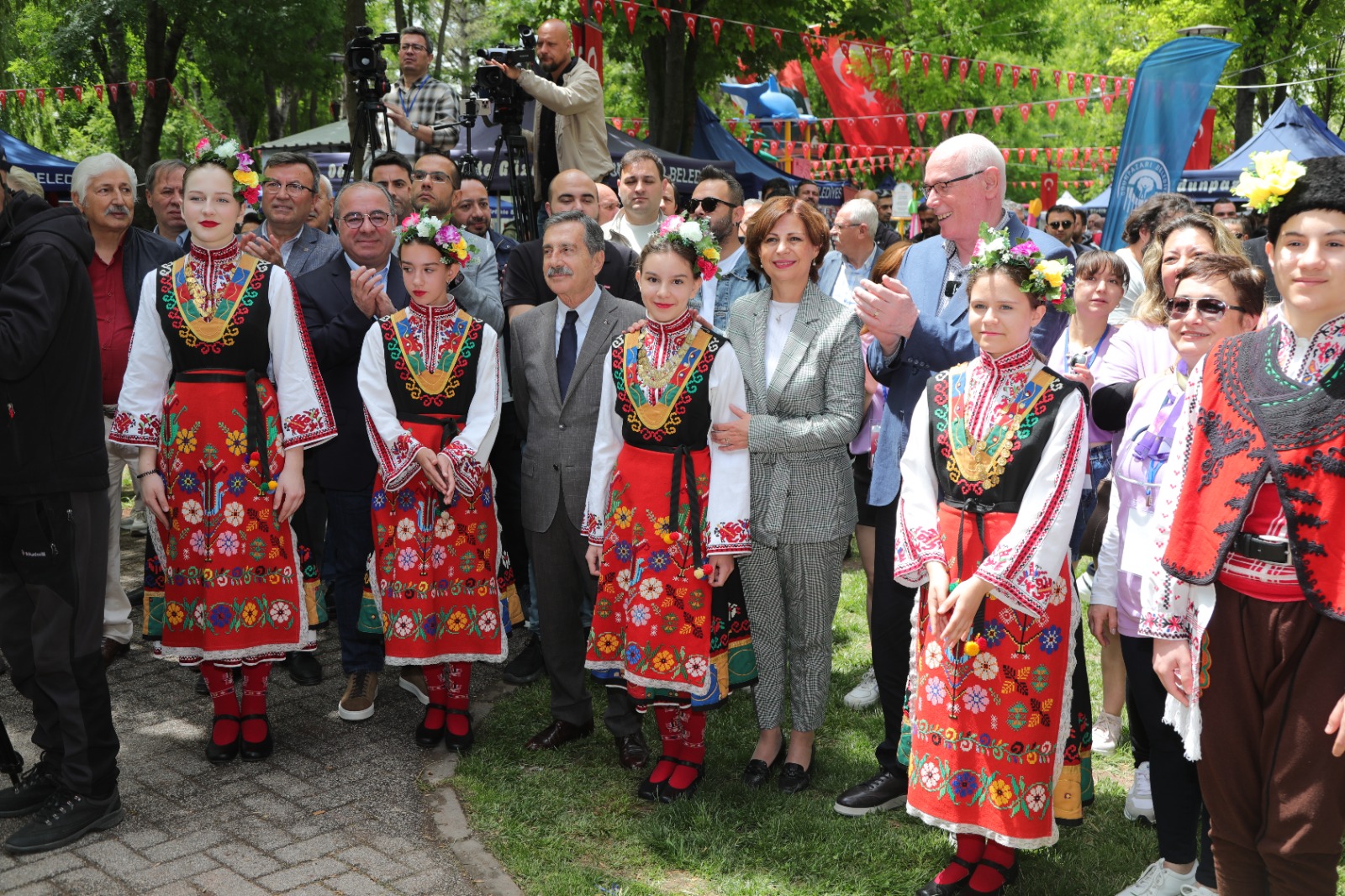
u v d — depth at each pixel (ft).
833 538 12.18
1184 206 15.57
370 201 14.11
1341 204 7.22
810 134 76.64
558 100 19.65
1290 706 7.55
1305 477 7.40
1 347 9.80
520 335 13.46
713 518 11.73
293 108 82.84
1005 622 9.62
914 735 10.16
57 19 64.13
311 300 14.15
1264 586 7.66
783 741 13.04
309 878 10.29
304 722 14.10
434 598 12.91
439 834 11.18
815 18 55.98
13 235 10.34
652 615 11.73
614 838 11.21
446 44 89.66
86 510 10.85
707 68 54.34
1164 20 66.80
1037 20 85.66
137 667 15.76
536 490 12.99
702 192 15.96
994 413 9.84
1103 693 14.11
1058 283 9.50
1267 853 7.70
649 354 11.92
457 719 13.30
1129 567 9.97
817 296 12.39
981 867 10.12
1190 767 9.78
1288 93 65.77
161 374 12.48
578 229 12.84
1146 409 10.10
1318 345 7.55
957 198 11.44
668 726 12.17
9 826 11.19
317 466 13.92
